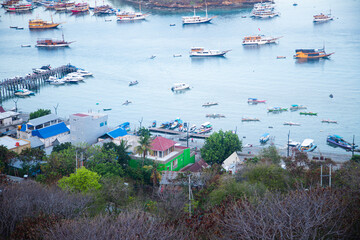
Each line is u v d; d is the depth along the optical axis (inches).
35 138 5792.3
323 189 2452.0
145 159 4776.1
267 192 2923.2
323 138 7283.5
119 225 2224.4
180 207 2915.8
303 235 1920.5
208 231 2357.3
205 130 7608.3
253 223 2065.7
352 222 2108.8
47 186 3371.1
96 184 3398.1
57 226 2274.9
